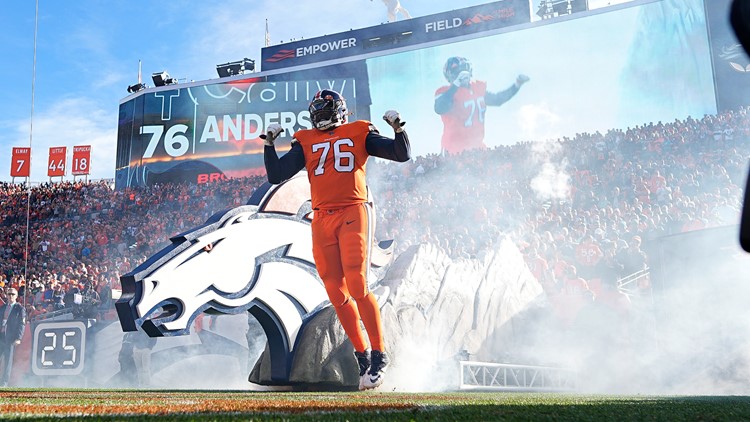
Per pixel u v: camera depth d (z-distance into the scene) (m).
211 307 6.19
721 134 22.91
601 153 24.70
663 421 2.12
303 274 6.97
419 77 28.39
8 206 29.44
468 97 27.61
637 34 25.69
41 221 28.92
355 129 5.14
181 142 29.78
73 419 1.86
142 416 2.00
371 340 5.17
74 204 29.44
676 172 22.58
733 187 20.45
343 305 5.19
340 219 5.05
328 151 5.11
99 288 16.70
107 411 2.29
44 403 2.71
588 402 3.41
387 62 28.86
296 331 6.71
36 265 27.12
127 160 30.11
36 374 11.19
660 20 25.38
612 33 26.05
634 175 22.97
